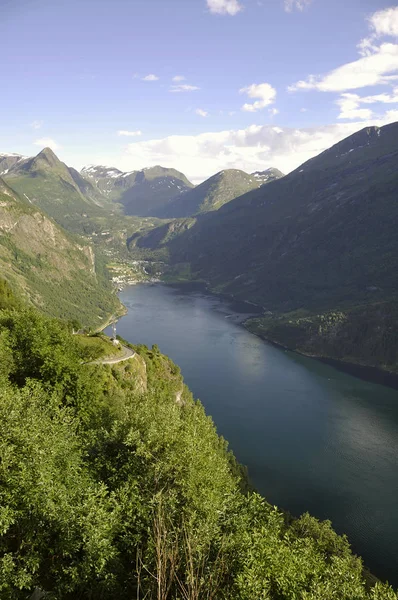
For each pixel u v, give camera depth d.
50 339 57.16
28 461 25.02
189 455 30.41
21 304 111.00
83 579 21.88
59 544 22.97
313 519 74.62
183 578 20.73
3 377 44.12
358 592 23.14
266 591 20.56
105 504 25.52
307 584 23.00
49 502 23.08
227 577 22.16
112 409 47.38
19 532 23.73
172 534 22.80
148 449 30.72
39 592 21.78
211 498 27.05
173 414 36.16
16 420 28.48
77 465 28.61
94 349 89.56
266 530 25.47
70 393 48.84
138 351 110.38
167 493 27.38
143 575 22.58
